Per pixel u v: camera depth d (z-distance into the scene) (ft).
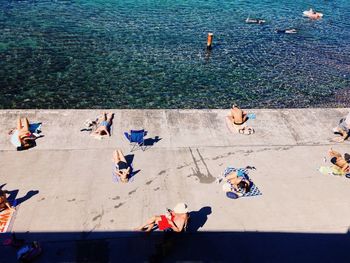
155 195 42.16
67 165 45.70
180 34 114.83
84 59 95.66
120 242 36.40
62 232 37.04
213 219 39.65
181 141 51.39
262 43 113.09
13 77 85.56
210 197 42.39
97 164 46.16
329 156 50.52
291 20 135.33
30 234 36.63
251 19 132.57
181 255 35.65
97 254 35.06
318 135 54.90
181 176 45.19
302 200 43.04
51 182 42.93
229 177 44.47
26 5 130.31
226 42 111.75
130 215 39.42
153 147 49.80
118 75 89.51
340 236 38.88
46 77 86.58
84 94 81.30
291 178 46.19
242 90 86.94
